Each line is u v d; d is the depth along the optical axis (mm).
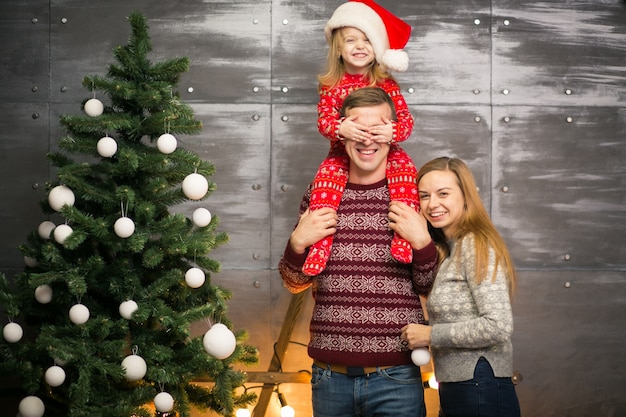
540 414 4199
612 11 4266
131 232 2994
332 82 3225
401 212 2746
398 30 3271
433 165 2977
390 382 2734
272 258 4199
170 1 4199
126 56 3174
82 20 4203
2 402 4062
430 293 2848
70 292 3061
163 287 3098
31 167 4188
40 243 3248
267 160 4211
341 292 2760
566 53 4262
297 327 4207
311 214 2805
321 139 4207
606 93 4262
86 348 2965
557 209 4242
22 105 4199
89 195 3043
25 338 4102
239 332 3441
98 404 3027
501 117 4242
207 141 4203
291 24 4215
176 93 3342
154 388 3098
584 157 4258
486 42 4242
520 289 4215
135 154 3006
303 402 4168
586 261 4246
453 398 2740
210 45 4203
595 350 4223
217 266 3295
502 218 4230
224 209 4203
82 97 4203
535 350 4211
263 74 4215
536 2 4258
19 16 4199
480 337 2631
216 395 3170
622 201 4262
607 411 4215
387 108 2854
